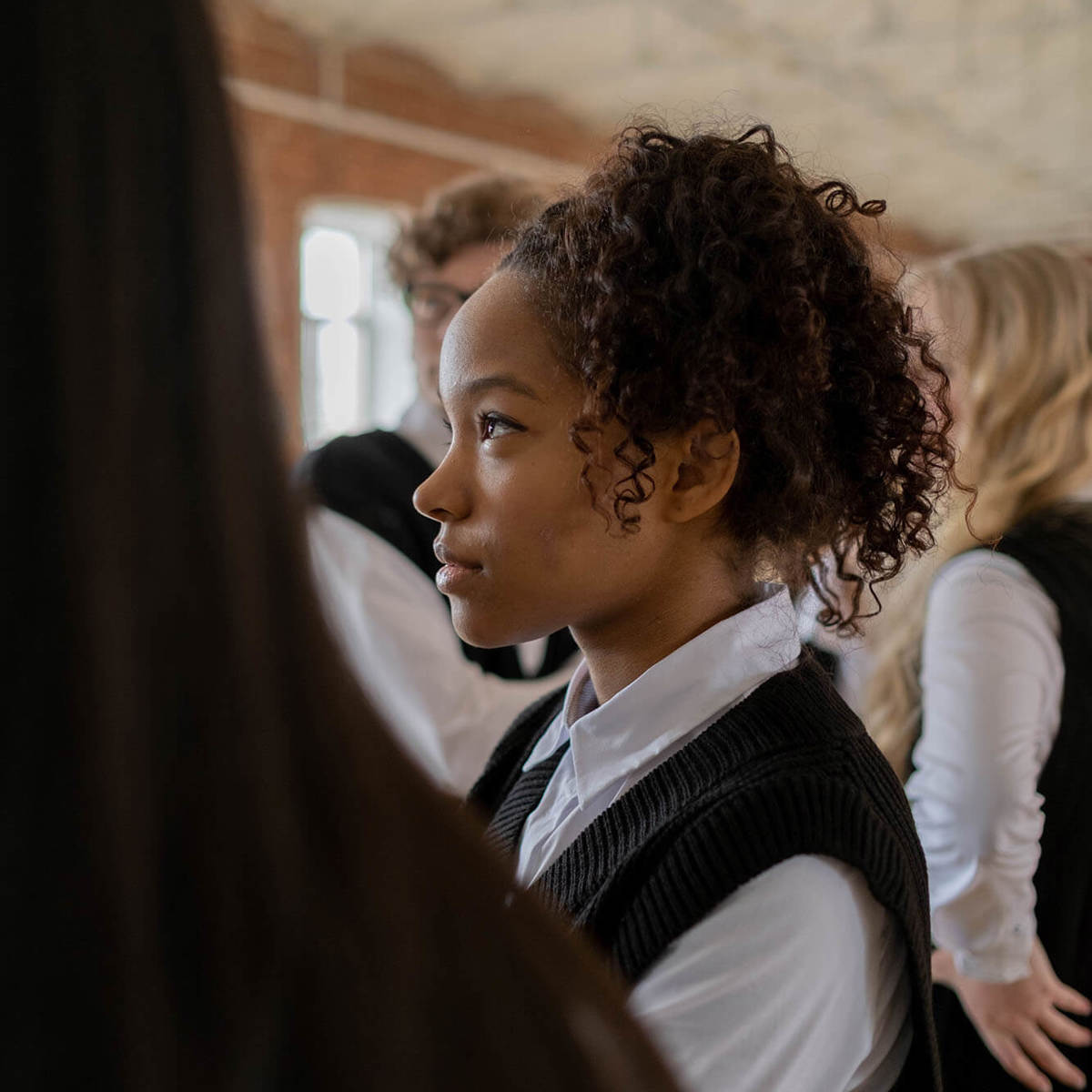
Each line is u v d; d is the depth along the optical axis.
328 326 6.21
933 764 1.13
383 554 1.52
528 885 0.63
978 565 1.16
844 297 0.62
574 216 0.60
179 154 0.20
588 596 0.61
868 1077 0.62
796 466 0.59
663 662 0.63
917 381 0.68
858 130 8.02
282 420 0.22
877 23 6.27
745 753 0.58
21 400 0.18
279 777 0.21
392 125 6.07
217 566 0.20
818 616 0.72
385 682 1.47
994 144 8.48
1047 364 1.25
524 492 0.59
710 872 0.53
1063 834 1.14
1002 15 6.25
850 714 0.65
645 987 0.53
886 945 0.58
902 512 0.68
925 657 1.18
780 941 0.52
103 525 0.18
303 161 5.62
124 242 0.19
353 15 5.47
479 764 1.48
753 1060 0.52
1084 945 1.16
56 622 0.18
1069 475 1.22
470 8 5.62
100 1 0.19
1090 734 1.12
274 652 0.22
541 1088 0.26
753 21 6.09
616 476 0.58
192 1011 0.20
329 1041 0.22
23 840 0.18
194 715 0.20
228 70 0.21
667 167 0.60
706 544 0.63
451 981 0.25
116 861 0.19
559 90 6.88
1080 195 9.88
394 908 0.23
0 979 0.19
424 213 1.61
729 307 0.56
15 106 0.18
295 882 0.22
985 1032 1.14
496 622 0.62
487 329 0.60
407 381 6.43
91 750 0.18
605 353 0.56
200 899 0.20
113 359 0.19
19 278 0.18
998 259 1.33
